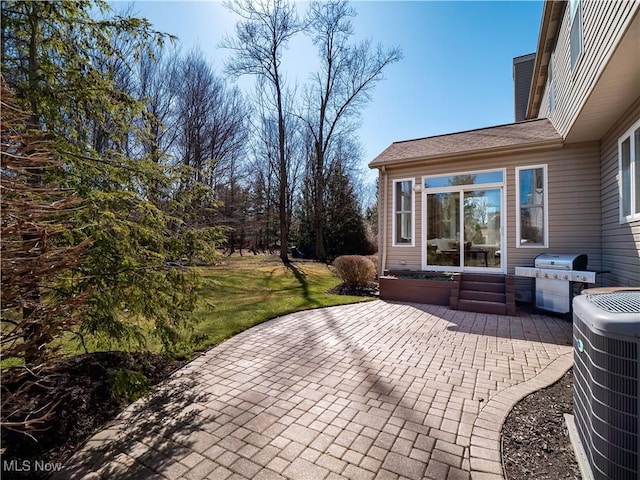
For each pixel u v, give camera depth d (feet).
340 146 77.30
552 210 24.40
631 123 17.12
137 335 11.08
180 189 13.69
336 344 15.70
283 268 47.93
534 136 25.62
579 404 7.13
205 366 13.12
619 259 19.21
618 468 5.48
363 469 7.18
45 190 6.84
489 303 22.35
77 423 9.12
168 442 8.24
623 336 5.47
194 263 13.39
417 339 16.40
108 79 12.50
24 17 10.32
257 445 8.07
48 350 8.06
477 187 27.20
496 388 10.96
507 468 7.04
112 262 10.28
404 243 30.60
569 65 20.61
